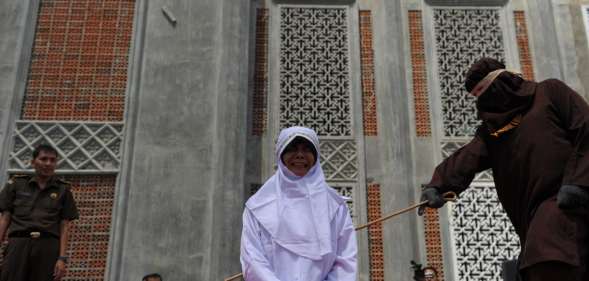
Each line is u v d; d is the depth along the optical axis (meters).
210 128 8.23
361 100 8.96
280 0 9.56
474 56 9.39
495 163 2.86
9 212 5.25
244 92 8.45
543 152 2.61
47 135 8.20
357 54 9.24
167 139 8.15
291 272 2.59
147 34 8.81
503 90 2.83
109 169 8.01
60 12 8.92
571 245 2.34
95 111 8.40
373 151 8.73
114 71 8.62
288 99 8.98
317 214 2.67
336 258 2.66
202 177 7.93
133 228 7.64
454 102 9.11
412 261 7.45
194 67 8.62
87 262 7.57
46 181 5.38
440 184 3.06
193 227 7.65
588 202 2.40
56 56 8.66
